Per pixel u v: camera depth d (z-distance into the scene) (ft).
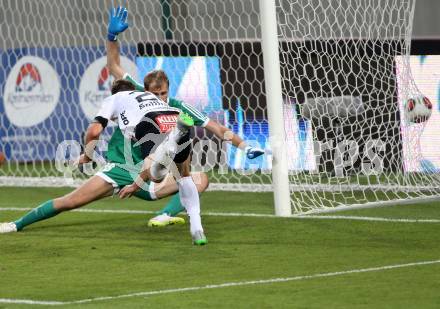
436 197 86.99
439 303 49.44
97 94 134.62
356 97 96.07
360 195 95.20
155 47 125.59
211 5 138.82
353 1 97.19
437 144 103.76
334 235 72.79
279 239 71.77
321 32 93.40
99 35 147.84
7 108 139.74
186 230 76.89
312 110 92.22
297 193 93.20
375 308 48.60
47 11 152.25
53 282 57.67
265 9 82.48
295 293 52.54
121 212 88.53
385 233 73.15
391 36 92.94
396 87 93.66
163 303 50.80
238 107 116.26
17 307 50.78
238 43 120.78
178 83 118.93
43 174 126.52
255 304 50.03
